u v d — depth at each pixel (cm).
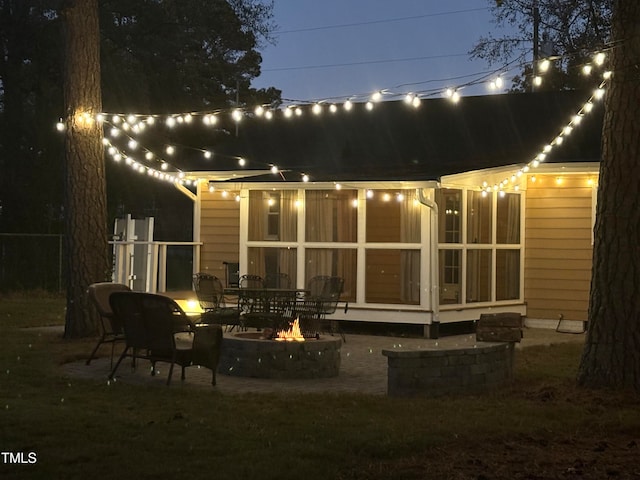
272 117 1944
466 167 1450
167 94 3038
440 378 833
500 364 884
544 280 1520
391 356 820
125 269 1587
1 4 2761
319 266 1430
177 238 3350
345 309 1334
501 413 754
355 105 1908
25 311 1708
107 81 2794
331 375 973
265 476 549
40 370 945
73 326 1237
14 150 2808
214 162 1759
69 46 1248
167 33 3034
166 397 796
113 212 2842
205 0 3106
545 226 1520
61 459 576
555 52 1953
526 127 1688
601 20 1517
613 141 859
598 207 873
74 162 1252
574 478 579
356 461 599
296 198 1447
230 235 1639
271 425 688
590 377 862
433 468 590
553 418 747
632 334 848
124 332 930
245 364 952
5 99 2812
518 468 597
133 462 573
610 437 698
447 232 1385
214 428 668
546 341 1321
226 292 1232
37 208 2788
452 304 1393
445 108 1816
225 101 3253
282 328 1149
